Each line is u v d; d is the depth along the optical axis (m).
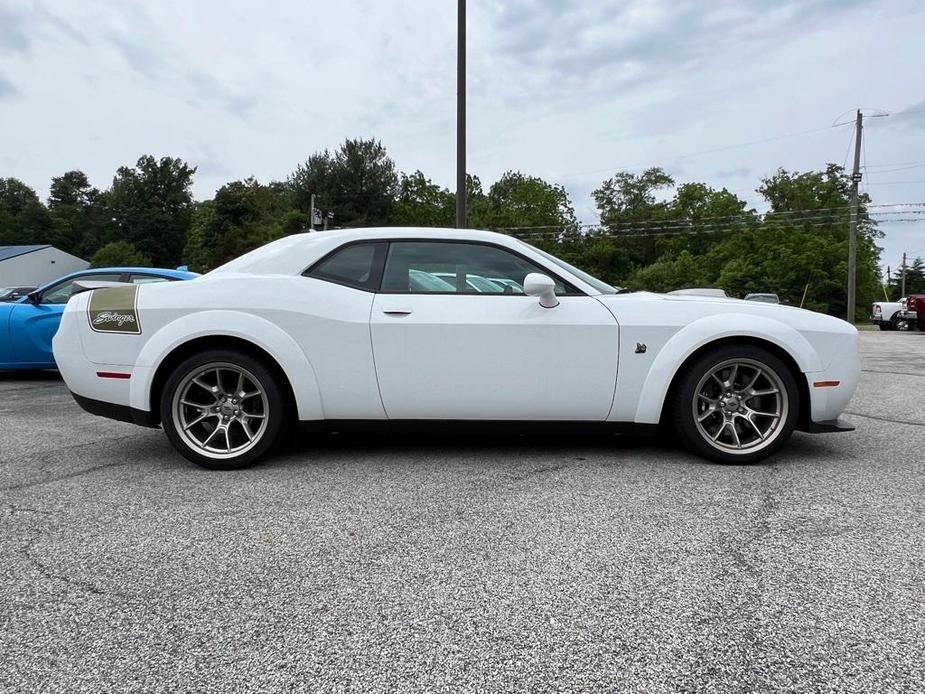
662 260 59.97
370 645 1.70
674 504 2.81
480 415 3.45
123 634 1.77
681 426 3.46
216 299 3.43
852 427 3.45
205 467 3.43
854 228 32.28
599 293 3.54
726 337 3.41
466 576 2.11
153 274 7.76
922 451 3.76
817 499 2.87
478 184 67.31
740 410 3.48
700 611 1.87
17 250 61.75
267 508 2.79
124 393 3.44
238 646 1.70
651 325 3.39
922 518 2.63
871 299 50.28
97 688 1.52
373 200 60.34
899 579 2.07
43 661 1.64
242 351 3.43
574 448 3.82
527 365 3.39
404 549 2.33
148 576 2.12
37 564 2.22
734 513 2.69
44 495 2.98
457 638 1.73
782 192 55.75
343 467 3.44
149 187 85.62
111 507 2.82
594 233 62.97
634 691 1.50
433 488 3.06
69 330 3.54
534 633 1.76
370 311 3.42
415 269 3.55
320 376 3.41
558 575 2.11
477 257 3.58
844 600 1.93
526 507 2.78
